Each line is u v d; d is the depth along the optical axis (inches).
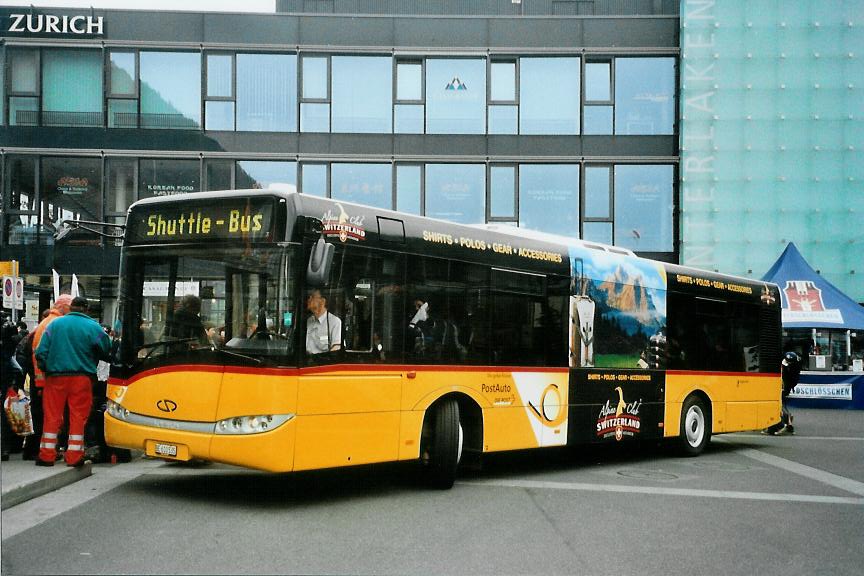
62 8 912.3
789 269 876.0
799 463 471.8
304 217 296.0
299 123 935.0
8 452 377.1
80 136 911.7
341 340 306.3
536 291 402.0
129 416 310.7
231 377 289.7
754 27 979.3
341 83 943.0
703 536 271.3
